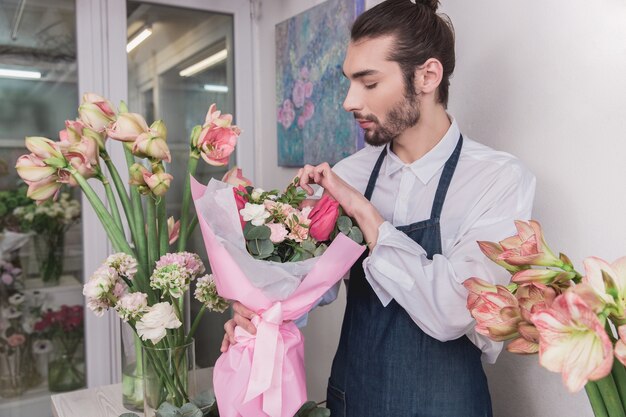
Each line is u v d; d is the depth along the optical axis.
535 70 1.22
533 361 1.26
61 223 2.11
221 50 2.38
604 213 1.10
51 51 2.07
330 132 1.91
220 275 0.89
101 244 2.16
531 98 1.23
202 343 2.24
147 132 1.06
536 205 1.24
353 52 1.03
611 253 1.09
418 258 0.97
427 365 1.04
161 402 1.12
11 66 2.01
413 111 1.04
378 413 1.06
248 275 0.87
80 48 2.11
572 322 0.51
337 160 1.88
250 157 2.45
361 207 1.00
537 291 0.60
